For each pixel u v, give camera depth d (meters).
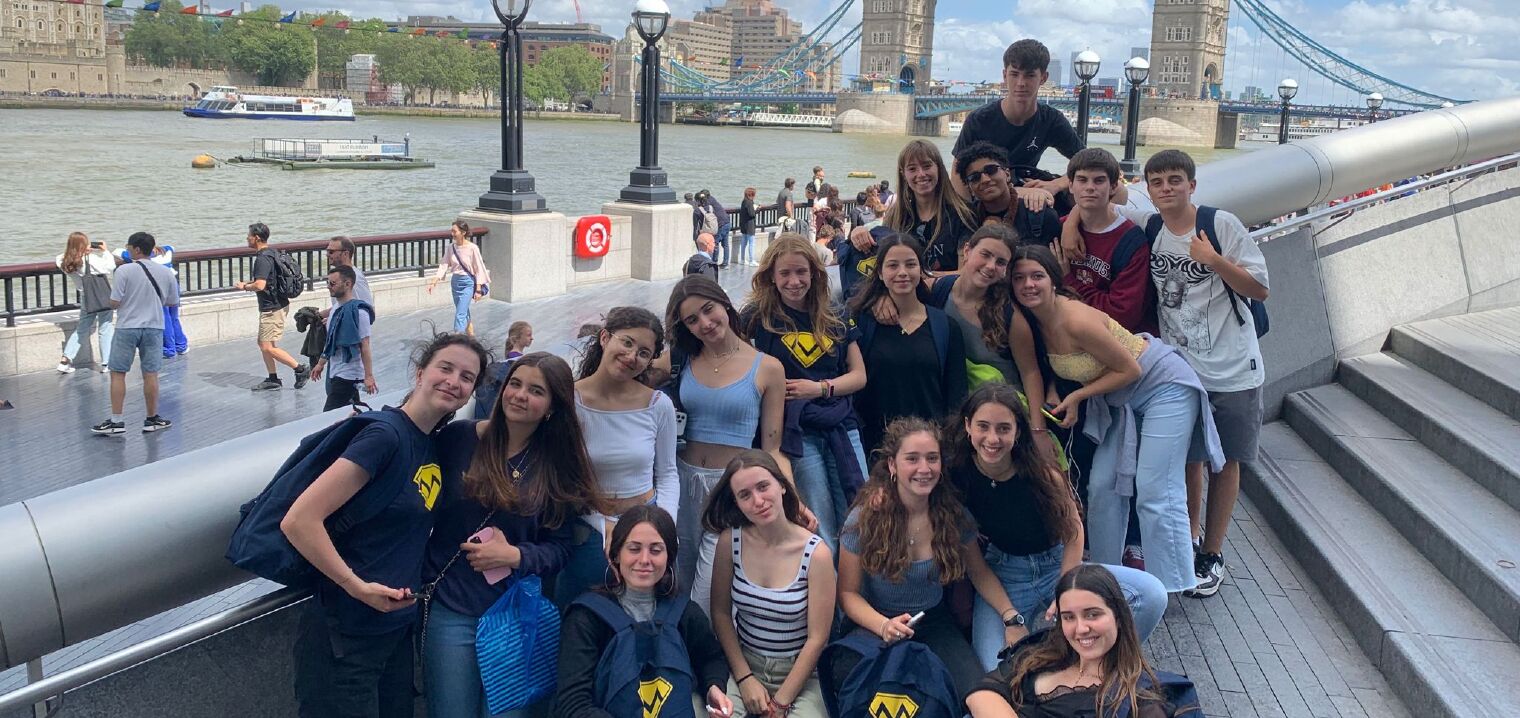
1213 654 4.42
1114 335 4.43
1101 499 4.61
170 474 2.99
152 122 111.25
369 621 3.04
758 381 4.05
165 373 11.89
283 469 2.96
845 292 5.02
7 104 144.62
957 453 3.94
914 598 3.89
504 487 3.26
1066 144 5.44
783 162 77.69
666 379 4.19
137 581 2.85
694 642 3.59
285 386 11.52
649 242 18.53
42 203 39.81
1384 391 6.48
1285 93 28.86
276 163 59.72
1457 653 4.07
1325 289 7.24
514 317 15.13
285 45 176.00
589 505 3.47
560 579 3.60
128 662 2.79
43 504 2.80
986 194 4.88
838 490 4.38
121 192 44.31
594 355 3.91
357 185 50.53
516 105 16.23
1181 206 4.74
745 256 21.47
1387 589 4.60
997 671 3.39
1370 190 7.91
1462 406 6.05
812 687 3.71
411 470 3.06
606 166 70.31
